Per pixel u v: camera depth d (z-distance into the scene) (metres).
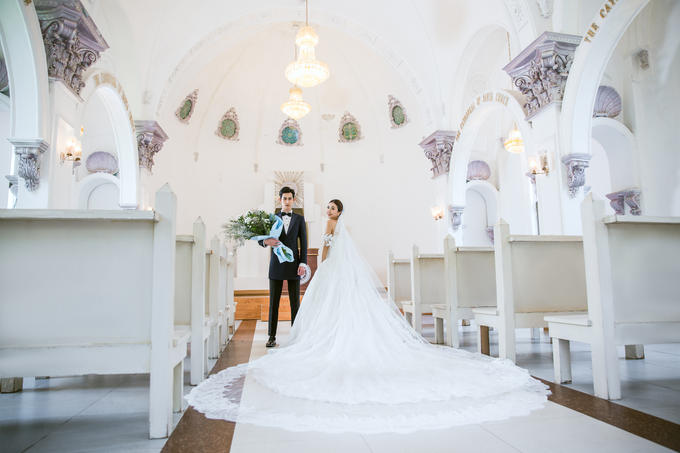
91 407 2.63
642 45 8.88
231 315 6.32
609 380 2.62
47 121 5.70
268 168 13.95
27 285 2.12
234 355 4.48
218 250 4.37
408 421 2.17
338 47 13.19
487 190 13.48
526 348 4.64
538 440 1.96
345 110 14.12
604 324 2.66
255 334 6.28
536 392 2.72
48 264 2.14
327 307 3.84
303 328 4.25
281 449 1.87
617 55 9.32
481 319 4.09
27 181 5.59
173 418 2.34
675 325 2.78
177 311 3.33
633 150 9.02
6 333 2.10
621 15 6.14
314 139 14.26
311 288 4.38
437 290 5.36
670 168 8.45
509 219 12.88
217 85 13.12
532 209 12.30
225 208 13.50
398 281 6.25
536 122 7.62
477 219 13.71
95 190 11.59
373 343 3.48
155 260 2.17
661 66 8.61
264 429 2.12
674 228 2.88
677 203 8.35
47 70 5.79
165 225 2.20
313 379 2.94
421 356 3.53
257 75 13.48
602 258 2.72
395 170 13.77
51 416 2.45
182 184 12.92
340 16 10.93
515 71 7.82
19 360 2.08
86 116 11.18
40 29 5.55
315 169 14.11
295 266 4.98
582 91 6.77
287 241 4.92
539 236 3.69
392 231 13.59
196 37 10.23
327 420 2.20
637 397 2.66
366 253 13.64
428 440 1.96
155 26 9.64
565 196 6.98
